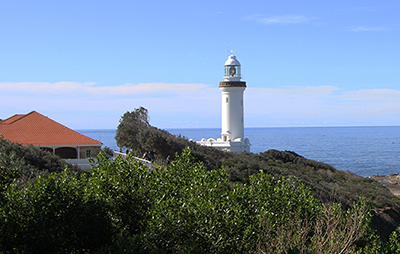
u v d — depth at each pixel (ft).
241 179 110.11
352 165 333.42
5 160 76.69
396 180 252.83
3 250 39.01
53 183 43.32
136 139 161.27
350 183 146.72
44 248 40.78
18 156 88.02
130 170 49.73
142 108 175.94
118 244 38.19
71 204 42.65
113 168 49.80
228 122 210.79
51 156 100.78
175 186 49.24
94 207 44.09
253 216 45.88
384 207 115.96
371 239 50.75
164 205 42.60
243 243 41.22
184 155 55.93
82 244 43.06
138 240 39.17
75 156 139.13
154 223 40.42
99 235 43.96
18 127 141.79
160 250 36.65
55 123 147.33
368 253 46.44
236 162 135.23
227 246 40.88
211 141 205.98
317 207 51.44
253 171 119.75
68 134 141.28
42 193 42.32
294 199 50.37
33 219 40.45
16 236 39.55
